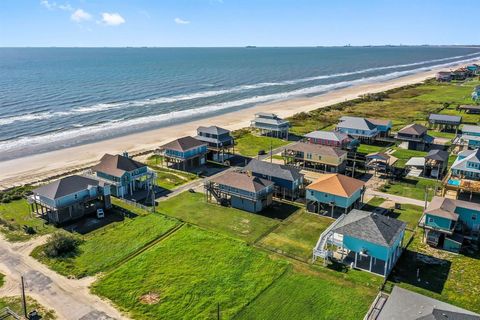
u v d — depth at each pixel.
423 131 95.88
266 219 60.38
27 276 45.59
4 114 133.88
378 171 80.38
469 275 46.19
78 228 57.31
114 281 44.72
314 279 45.12
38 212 62.09
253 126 112.19
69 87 196.12
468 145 95.12
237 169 78.94
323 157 79.50
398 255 49.44
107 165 70.06
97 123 126.50
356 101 159.88
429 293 42.84
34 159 90.19
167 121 131.38
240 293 42.66
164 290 43.19
